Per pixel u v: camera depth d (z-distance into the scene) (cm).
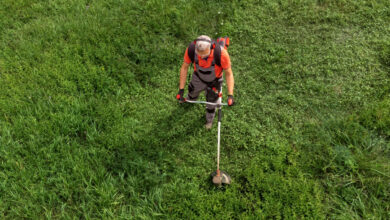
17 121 455
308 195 370
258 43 559
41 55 546
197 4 624
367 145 407
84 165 415
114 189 396
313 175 397
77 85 514
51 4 653
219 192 388
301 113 462
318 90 482
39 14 636
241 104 483
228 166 422
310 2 604
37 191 387
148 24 603
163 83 521
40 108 470
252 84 504
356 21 560
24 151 422
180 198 383
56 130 448
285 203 369
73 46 564
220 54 325
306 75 504
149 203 384
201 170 419
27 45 561
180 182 410
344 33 550
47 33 588
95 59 549
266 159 412
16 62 534
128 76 523
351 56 514
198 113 481
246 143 441
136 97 505
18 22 615
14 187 389
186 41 582
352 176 386
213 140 448
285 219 356
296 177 393
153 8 624
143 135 457
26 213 377
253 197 378
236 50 555
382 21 550
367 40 531
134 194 388
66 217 372
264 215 358
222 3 624
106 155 430
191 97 422
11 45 573
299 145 426
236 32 580
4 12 635
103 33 583
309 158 409
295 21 578
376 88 468
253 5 616
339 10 584
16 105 475
